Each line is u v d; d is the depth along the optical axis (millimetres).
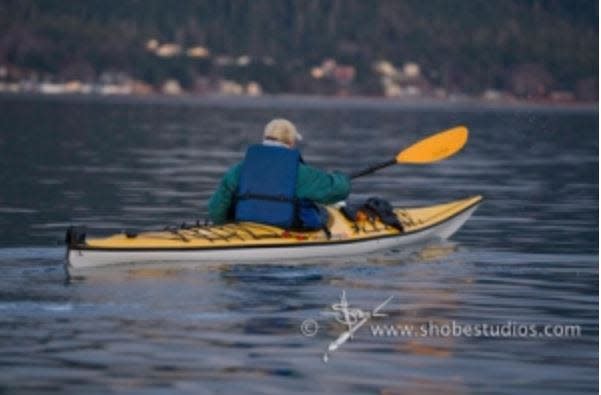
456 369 25547
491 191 58656
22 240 39562
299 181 36375
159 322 28594
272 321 28828
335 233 37188
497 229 44281
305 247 36375
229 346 26797
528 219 47406
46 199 50875
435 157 42469
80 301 30406
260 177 36438
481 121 165750
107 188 55688
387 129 130750
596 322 29391
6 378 24578
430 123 154000
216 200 36969
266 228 36219
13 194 52344
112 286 32031
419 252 38562
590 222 46688
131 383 24391
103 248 34031
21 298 30625
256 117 164125
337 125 142250
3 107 171375
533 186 61625
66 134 101938
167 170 66438
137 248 34406
